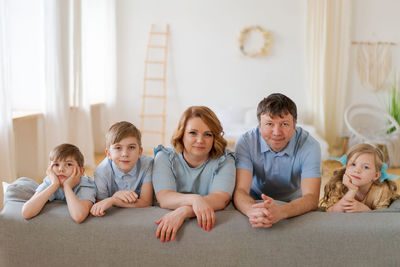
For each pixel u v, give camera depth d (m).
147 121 5.76
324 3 5.32
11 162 2.94
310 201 1.31
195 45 5.62
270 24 5.52
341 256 1.12
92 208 1.20
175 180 1.47
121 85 5.71
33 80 3.78
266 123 1.43
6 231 1.17
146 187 1.47
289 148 1.56
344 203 1.35
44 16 3.64
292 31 5.50
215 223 1.15
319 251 1.12
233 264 1.13
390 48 5.43
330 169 4.33
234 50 5.60
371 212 1.25
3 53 2.86
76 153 1.34
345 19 5.36
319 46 5.41
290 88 5.61
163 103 5.67
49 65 3.69
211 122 1.36
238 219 1.17
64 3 3.78
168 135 5.78
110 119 5.35
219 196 1.35
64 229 1.15
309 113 5.57
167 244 1.13
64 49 3.82
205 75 5.67
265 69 5.61
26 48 3.75
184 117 1.38
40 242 1.16
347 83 5.57
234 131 4.68
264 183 1.73
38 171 3.75
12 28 3.73
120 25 5.62
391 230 1.11
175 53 5.65
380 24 5.41
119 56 5.66
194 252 1.13
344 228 1.12
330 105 5.55
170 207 1.31
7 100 2.89
